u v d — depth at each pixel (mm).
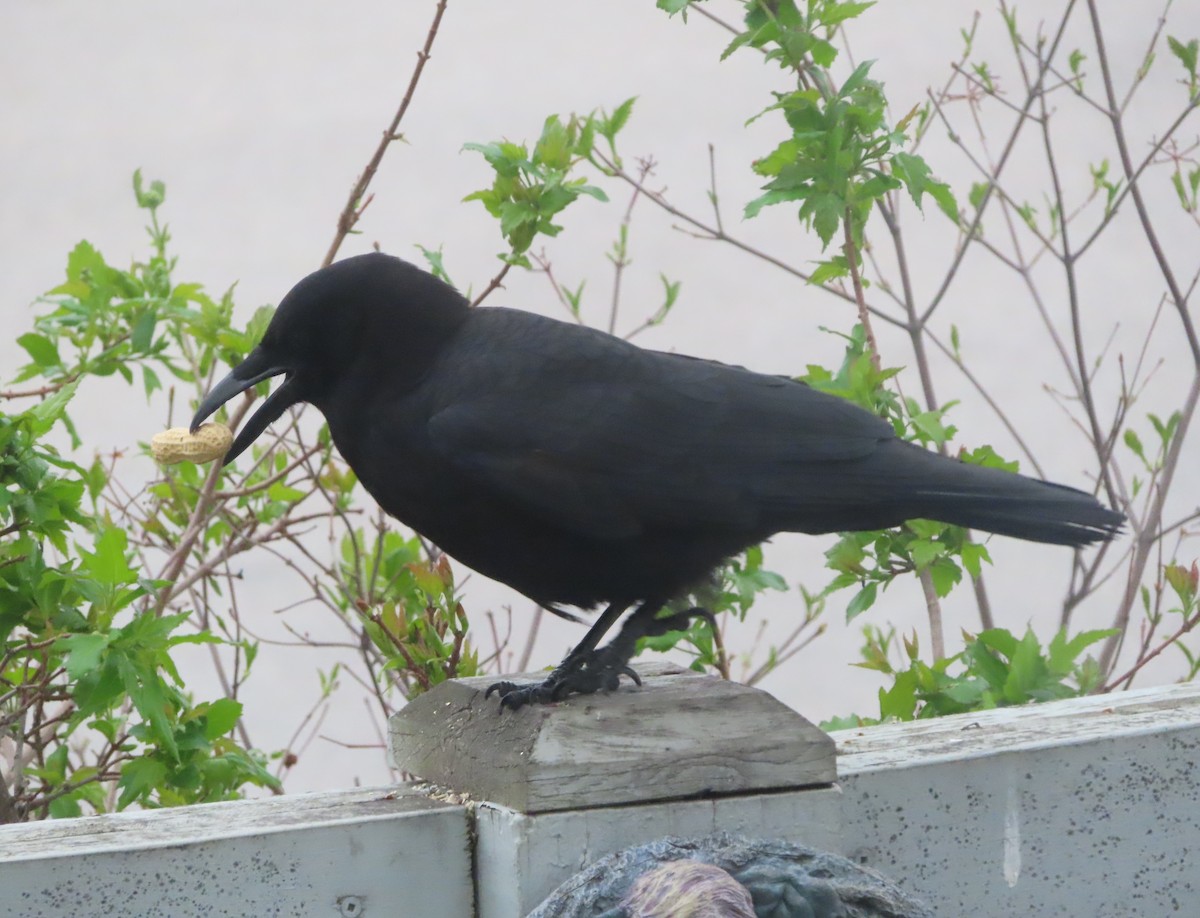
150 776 7258
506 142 8812
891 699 7777
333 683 9938
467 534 6621
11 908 4820
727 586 8398
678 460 6473
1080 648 7570
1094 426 10055
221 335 8984
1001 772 5676
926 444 8383
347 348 6637
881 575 8453
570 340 6648
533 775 5039
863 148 8445
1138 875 5852
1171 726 5914
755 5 8719
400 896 5258
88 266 9336
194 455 6977
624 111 9438
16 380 9250
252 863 5066
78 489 7004
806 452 6594
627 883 4820
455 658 7879
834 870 4934
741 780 5211
